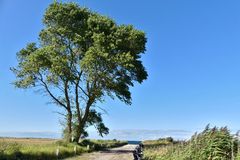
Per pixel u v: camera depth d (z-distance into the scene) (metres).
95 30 64.12
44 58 62.84
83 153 53.50
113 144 82.69
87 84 65.19
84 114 67.12
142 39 64.12
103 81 63.19
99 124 67.75
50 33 65.62
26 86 64.06
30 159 36.09
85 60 60.19
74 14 65.06
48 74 64.12
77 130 66.50
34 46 67.06
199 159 24.44
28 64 63.69
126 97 64.69
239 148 21.77
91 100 66.06
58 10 64.62
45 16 65.44
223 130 23.92
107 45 62.06
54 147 46.88
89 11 67.00
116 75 63.31
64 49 63.56
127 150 63.09
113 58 60.81
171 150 32.88
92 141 75.31
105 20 64.94
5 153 32.97
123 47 64.25
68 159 41.19
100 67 61.34
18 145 38.72
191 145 27.05
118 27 64.94
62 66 62.56
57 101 66.12
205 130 26.08
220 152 22.83
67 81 64.44
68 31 64.25
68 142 59.12
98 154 51.41
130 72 63.75
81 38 63.34
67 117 66.62
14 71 64.25
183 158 27.17
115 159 41.88
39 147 44.50
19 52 66.00
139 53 65.75
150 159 37.28
